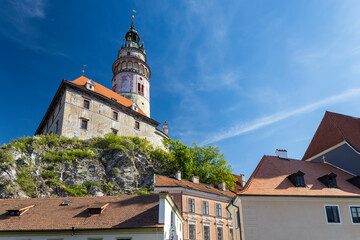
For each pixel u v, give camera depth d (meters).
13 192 34.28
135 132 59.00
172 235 21.28
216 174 51.03
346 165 28.64
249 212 21.22
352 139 29.58
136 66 75.62
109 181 44.22
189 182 41.94
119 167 46.38
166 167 52.81
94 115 52.28
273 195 21.64
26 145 42.03
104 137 51.69
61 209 22.81
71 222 20.55
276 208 21.45
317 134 34.56
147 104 73.81
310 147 34.81
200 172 51.84
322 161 31.56
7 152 38.34
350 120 33.53
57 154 43.31
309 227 20.97
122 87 71.62
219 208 40.50
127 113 58.97
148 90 76.19
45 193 37.41
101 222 20.17
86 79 57.94
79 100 51.16
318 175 25.53
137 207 21.72
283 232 20.72
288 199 21.78
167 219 20.94
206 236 37.16
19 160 38.91
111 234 19.31
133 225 19.27
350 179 25.03
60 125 48.12
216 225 38.81
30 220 21.28
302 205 21.72
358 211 21.97
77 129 48.97
